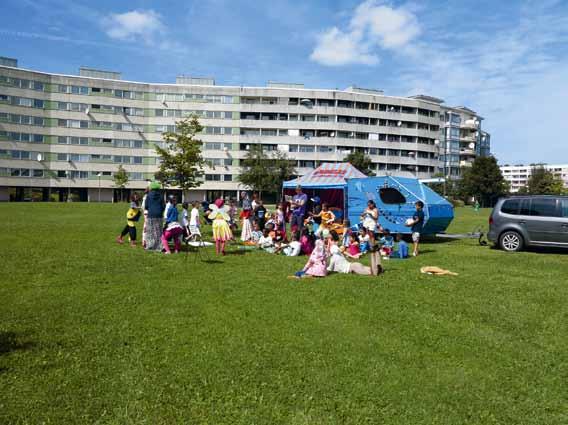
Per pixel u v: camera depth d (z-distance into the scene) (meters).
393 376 4.67
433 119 91.19
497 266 11.52
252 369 4.74
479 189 81.25
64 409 3.88
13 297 7.41
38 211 35.31
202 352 5.18
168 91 79.81
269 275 9.89
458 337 5.87
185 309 6.91
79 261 11.07
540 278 9.87
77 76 75.75
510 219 14.75
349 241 14.30
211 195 81.88
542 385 4.59
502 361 5.14
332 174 20.69
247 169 73.25
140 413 3.85
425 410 4.03
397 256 13.29
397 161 87.38
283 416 3.87
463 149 105.12
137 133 79.00
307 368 4.80
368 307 7.19
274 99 82.19
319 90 82.44
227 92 81.06
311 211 21.00
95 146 77.00
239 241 17.03
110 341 5.46
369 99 84.88
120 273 9.70
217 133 80.88
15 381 4.36
